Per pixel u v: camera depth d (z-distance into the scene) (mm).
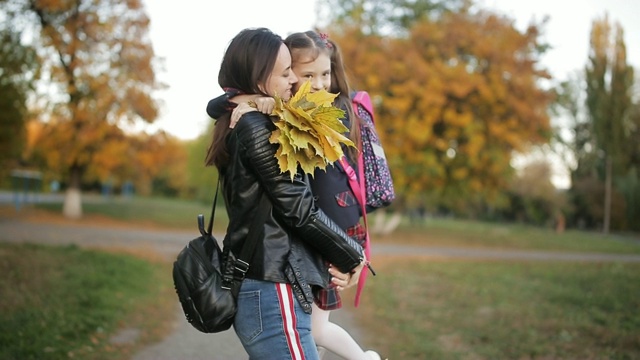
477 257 17891
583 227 47781
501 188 25312
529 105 22625
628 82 44375
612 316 7641
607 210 43062
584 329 6926
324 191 2574
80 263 10078
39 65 22250
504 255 19266
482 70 22672
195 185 52750
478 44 22031
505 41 22297
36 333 5461
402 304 8812
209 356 5516
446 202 33938
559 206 47156
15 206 26516
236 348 5852
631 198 44531
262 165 2184
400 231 29062
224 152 2373
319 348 2826
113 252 12852
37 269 8812
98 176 23984
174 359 5352
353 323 7441
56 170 24766
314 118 2209
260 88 2412
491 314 7953
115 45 22609
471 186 23859
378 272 12781
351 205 2625
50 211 25438
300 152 2184
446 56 22922
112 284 8586
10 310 6168
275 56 2398
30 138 24219
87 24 22188
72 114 22828
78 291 7672
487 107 22719
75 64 22266
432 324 7395
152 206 37438
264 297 2229
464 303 8867
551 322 7281
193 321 2303
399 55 22484
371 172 2787
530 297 9383
